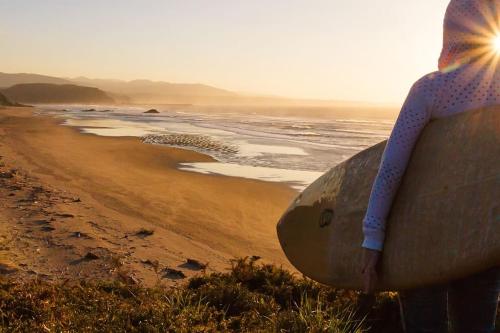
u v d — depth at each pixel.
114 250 8.66
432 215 2.43
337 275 3.10
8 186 14.52
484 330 2.58
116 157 25.38
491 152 2.32
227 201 15.04
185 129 53.94
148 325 4.00
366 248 2.57
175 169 22.12
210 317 4.30
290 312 4.36
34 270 7.39
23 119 65.62
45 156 24.05
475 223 2.29
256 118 100.62
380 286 2.61
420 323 2.73
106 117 86.25
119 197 14.42
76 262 7.88
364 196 3.02
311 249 3.35
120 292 5.33
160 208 13.33
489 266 2.28
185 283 6.58
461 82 2.38
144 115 103.69
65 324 4.02
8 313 4.25
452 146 2.42
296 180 19.72
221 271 8.05
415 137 2.48
